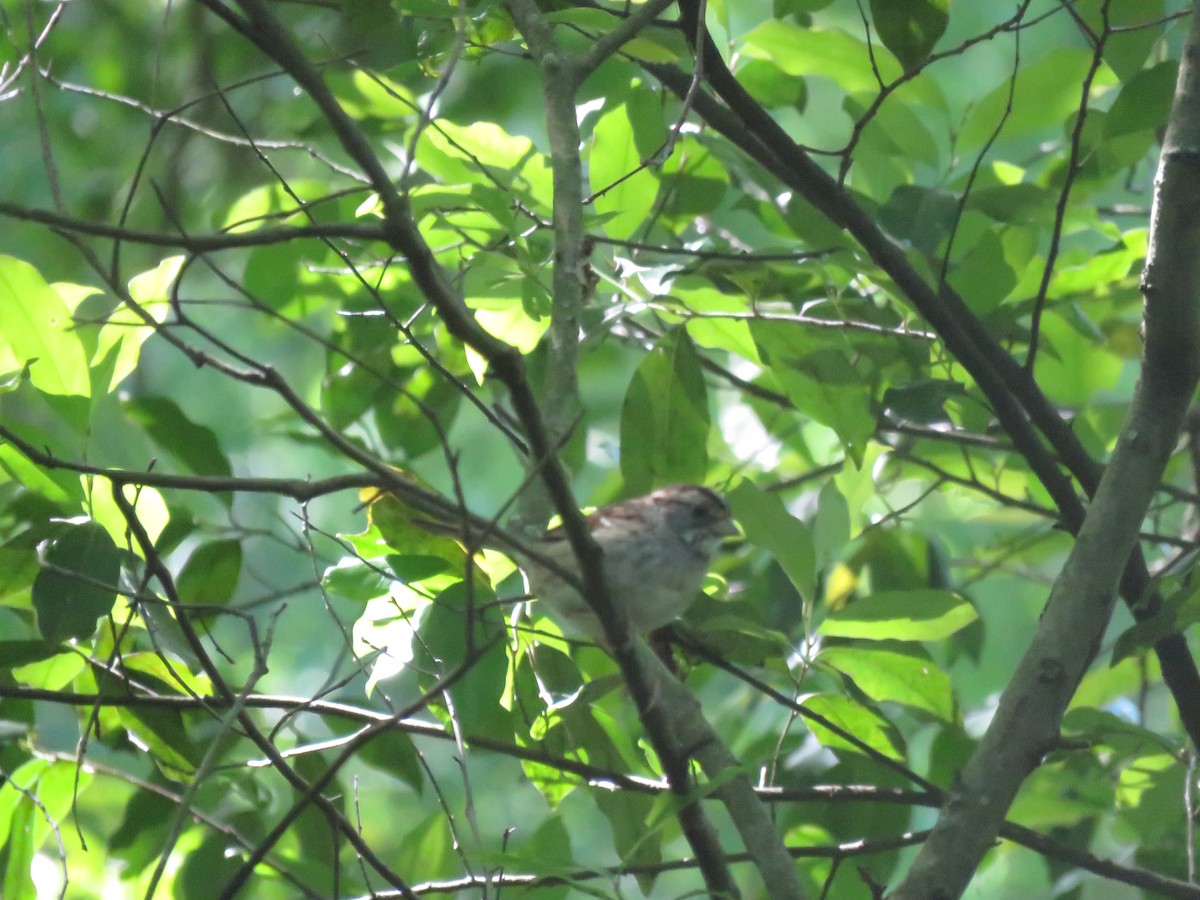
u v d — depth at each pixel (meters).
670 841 8.58
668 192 8.93
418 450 10.26
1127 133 8.27
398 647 7.27
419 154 9.06
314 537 18.42
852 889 9.00
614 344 12.84
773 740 9.66
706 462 8.23
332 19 10.62
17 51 9.94
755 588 10.18
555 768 7.76
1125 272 9.83
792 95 10.27
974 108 10.20
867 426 7.58
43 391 7.11
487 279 7.82
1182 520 13.03
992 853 10.49
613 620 5.63
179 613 6.23
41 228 16.08
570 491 5.27
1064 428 8.53
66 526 6.82
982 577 11.06
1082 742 6.86
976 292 8.83
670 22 8.04
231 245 4.70
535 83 12.74
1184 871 8.73
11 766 8.15
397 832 15.14
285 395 5.10
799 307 9.15
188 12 15.18
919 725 10.77
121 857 8.66
